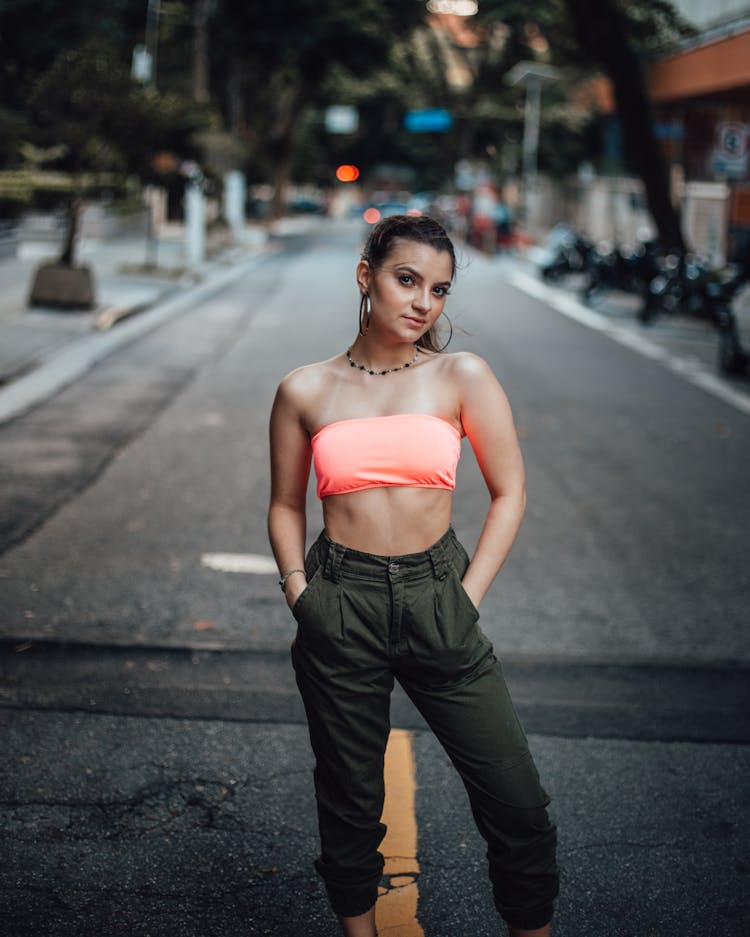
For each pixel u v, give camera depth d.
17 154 31.28
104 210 33.16
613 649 5.39
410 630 2.61
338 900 2.79
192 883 3.40
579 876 3.50
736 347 14.15
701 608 6.00
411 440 2.60
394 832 3.73
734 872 3.55
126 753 4.18
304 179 83.19
